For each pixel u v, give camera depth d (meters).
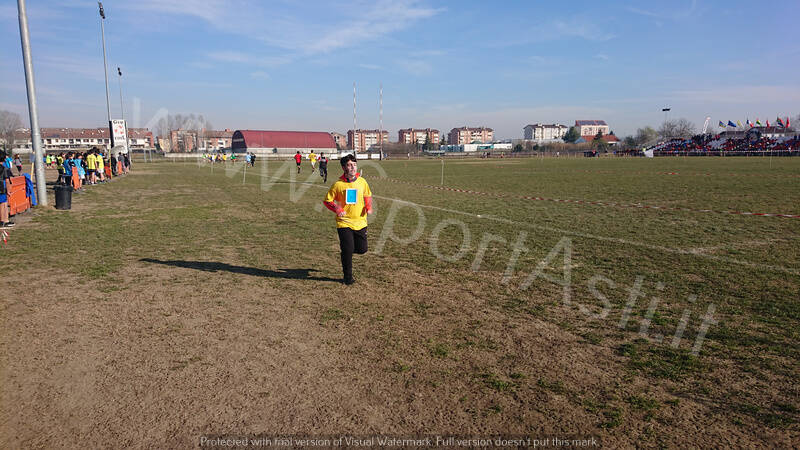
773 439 3.12
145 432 3.14
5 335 4.77
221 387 3.74
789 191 19.98
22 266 7.65
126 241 9.88
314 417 3.33
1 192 11.74
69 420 3.28
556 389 3.74
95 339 4.68
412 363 4.18
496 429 3.21
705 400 3.60
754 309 5.59
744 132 91.06
